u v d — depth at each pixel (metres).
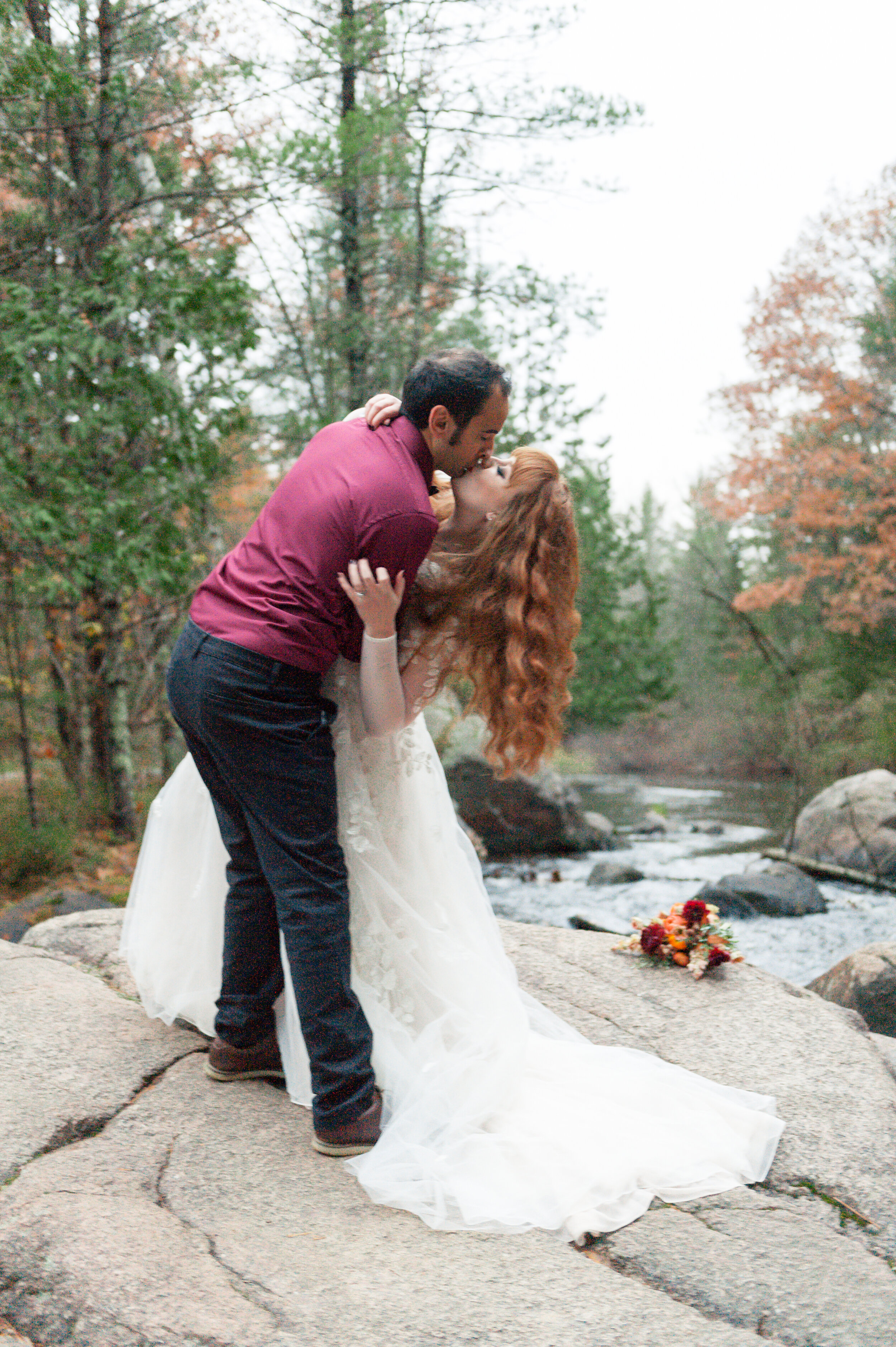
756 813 15.67
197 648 2.26
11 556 6.56
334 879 2.32
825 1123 2.48
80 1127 2.32
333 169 6.87
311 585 2.19
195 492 6.67
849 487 16.98
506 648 2.38
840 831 9.78
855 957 4.26
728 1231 2.05
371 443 2.25
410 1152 2.23
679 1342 1.65
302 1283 1.81
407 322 9.40
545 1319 1.71
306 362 8.76
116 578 6.22
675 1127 2.41
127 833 7.82
